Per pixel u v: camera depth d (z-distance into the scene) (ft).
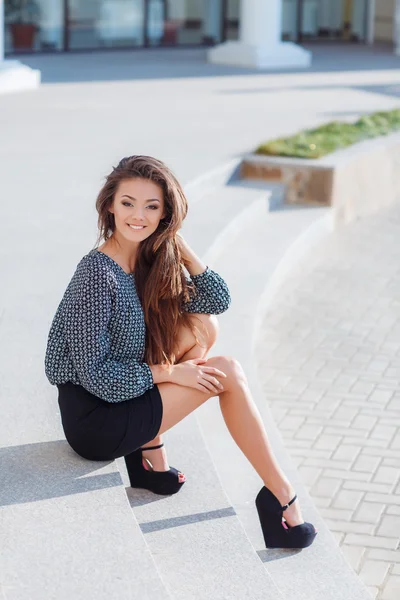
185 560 12.85
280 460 18.20
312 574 14.01
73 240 27.14
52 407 15.83
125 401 13.15
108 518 12.23
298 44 93.76
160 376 13.21
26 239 27.09
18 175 34.94
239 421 13.52
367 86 63.62
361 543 16.33
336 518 17.15
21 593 10.64
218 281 14.11
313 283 31.45
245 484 16.93
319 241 36.32
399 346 26.23
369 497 17.90
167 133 43.73
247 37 75.46
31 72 58.49
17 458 13.74
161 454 14.60
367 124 45.91
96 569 11.14
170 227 13.05
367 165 40.34
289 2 93.56
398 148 42.75
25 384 16.93
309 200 38.24
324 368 24.47
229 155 39.01
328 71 72.69
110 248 13.25
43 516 12.21
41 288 22.89
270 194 36.83
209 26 86.63
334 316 28.43
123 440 13.17
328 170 37.50
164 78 65.16
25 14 75.05
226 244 31.45
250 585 12.31
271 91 59.82
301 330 27.14
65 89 58.34
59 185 33.65
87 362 12.73
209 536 13.52
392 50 91.71
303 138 41.55
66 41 78.07
